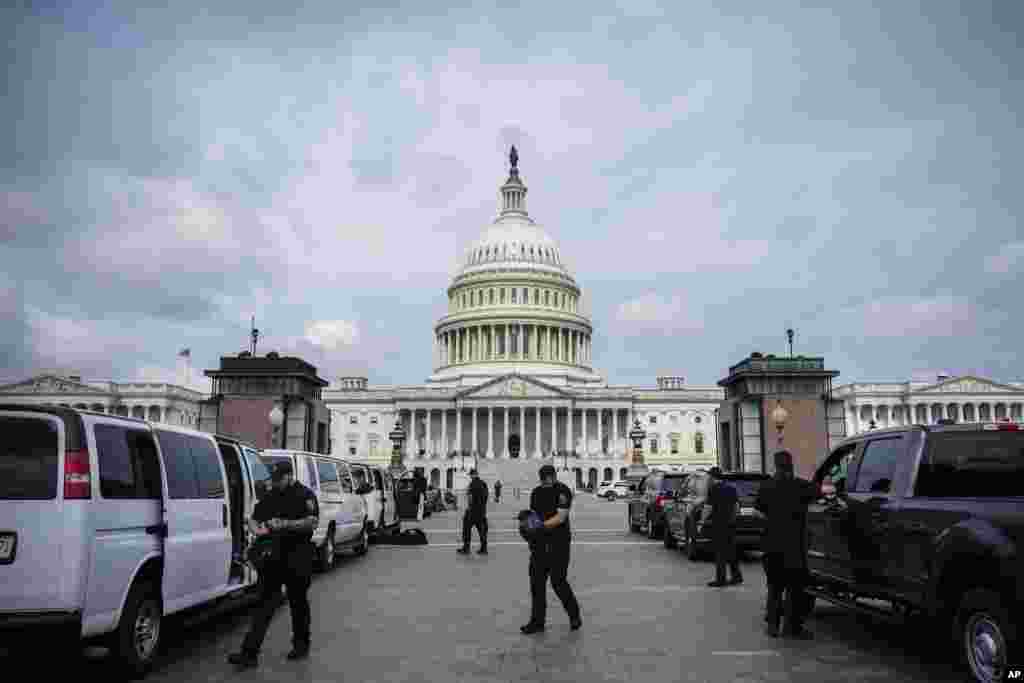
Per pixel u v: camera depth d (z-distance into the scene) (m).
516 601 17.83
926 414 148.38
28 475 10.25
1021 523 9.88
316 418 47.47
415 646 13.28
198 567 13.34
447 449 153.75
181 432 13.62
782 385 44.41
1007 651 9.79
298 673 11.60
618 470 145.75
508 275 167.75
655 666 11.90
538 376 161.50
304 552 12.52
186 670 11.80
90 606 10.27
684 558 26.47
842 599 13.83
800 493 14.01
